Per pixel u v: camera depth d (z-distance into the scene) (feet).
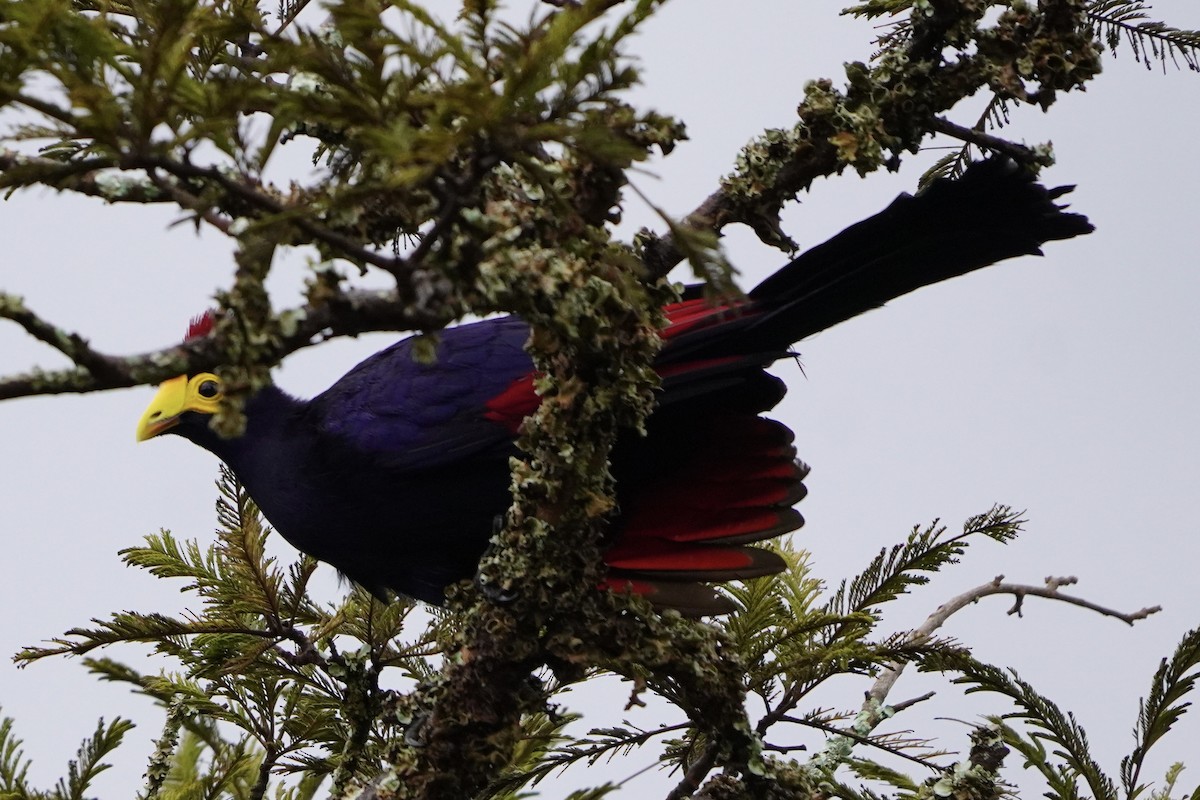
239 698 25.95
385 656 25.84
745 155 23.76
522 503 19.89
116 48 14.03
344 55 14.02
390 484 30.27
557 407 19.07
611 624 20.92
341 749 26.37
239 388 15.17
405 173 13.65
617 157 14.03
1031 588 25.45
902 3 26.21
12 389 14.47
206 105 13.92
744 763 21.90
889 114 23.62
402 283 15.08
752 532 26.96
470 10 13.69
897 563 24.99
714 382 26.30
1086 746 24.09
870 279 25.76
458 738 21.07
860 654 23.79
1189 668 24.14
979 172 24.27
